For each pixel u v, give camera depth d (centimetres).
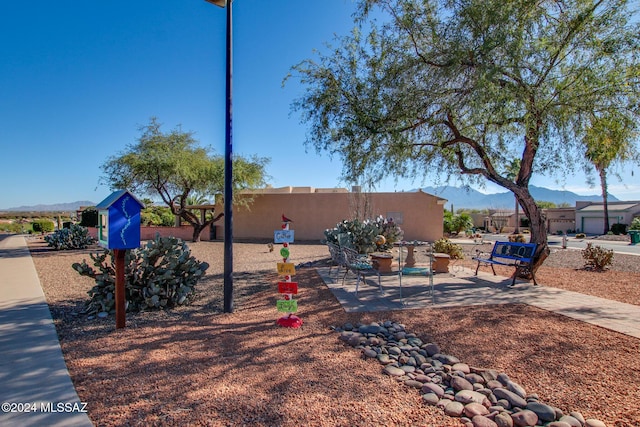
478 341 417
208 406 281
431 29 698
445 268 886
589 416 271
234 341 429
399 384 317
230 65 564
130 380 327
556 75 656
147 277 593
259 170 2017
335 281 786
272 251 1508
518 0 600
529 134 679
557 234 3681
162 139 1820
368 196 1867
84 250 1597
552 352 382
